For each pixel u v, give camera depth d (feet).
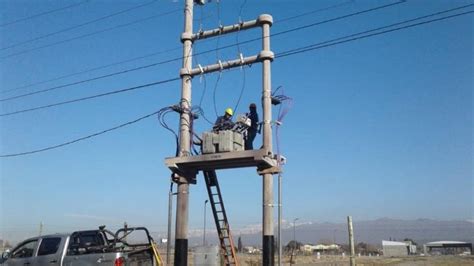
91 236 56.59
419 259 310.24
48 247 55.67
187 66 57.52
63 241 54.80
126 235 55.72
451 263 244.83
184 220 54.08
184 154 54.80
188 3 59.16
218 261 74.02
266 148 50.80
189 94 57.06
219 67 55.98
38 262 55.06
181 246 53.47
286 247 316.40
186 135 55.42
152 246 55.83
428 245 507.30
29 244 57.31
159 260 56.08
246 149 54.54
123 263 51.62
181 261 53.11
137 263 53.83
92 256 52.54
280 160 52.60
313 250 493.77
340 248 517.96
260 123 52.85
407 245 476.13
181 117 56.03
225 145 52.01
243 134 54.49
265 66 53.47
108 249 53.52
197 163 53.47
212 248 74.59
